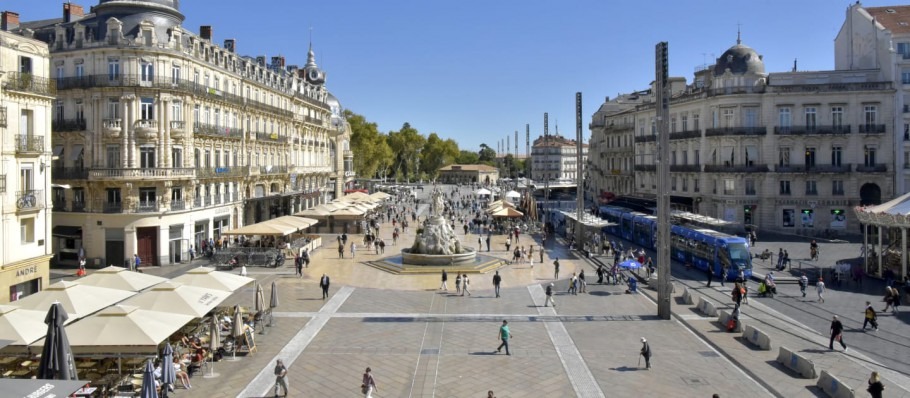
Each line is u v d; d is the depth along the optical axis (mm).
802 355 25609
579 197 59969
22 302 24297
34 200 35875
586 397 21531
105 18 51406
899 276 42406
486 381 23219
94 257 50281
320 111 99062
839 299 37438
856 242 60969
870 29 69312
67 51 50500
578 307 35688
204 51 58156
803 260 50562
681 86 91562
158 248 51000
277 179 76750
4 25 52594
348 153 126250
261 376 23797
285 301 37281
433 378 23562
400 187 173875
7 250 34156
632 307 35688
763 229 68562
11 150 34500
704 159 72812
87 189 50281
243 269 42406
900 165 65875
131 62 50188
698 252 49094
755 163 68750
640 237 64688
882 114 66000
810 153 67875
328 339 28875
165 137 51688
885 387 21953
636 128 93625
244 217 67438
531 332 30172
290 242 61312
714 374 23844
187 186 53781
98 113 50125
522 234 75875
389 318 33000
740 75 69688
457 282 39719
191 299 25484
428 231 52000
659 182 33062
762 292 38656
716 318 32812
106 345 20828
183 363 23375
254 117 70250
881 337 28641
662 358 25875
